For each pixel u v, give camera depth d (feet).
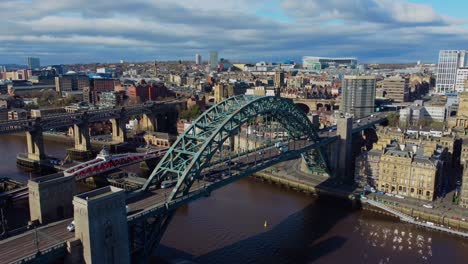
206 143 353.10
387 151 520.01
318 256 363.15
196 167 358.02
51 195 302.25
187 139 391.24
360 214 464.65
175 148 388.98
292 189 558.56
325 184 553.23
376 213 467.52
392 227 427.74
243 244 383.65
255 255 363.76
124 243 277.85
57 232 275.39
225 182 378.12
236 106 431.02
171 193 336.08
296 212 468.75
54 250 247.29
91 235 253.65
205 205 486.38
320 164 590.96
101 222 259.39
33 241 260.62
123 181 558.56
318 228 422.82
